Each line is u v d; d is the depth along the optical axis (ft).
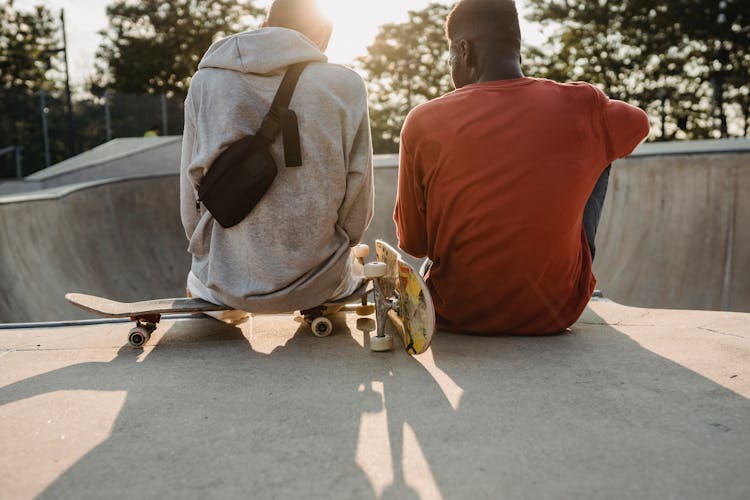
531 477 4.42
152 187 46.98
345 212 8.23
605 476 4.42
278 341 8.50
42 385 6.74
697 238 30.91
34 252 28.63
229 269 7.98
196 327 9.41
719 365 6.88
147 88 149.28
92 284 33.58
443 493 4.22
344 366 7.23
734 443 4.91
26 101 88.74
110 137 91.76
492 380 6.59
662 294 30.86
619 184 35.63
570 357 7.38
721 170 30.89
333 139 7.59
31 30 143.84
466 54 8.29
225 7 149.38
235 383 6.69
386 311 7.82
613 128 7.91
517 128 7.64
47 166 84.74
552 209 7.65
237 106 7.42
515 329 8.41
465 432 5.24
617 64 107.86
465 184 7.72
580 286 8.54
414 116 8.09
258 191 7.44
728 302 28.22
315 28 8.13
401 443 5.05
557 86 7.95
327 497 4.19
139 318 8.44
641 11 99.71
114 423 5.62
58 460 4.87
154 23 147.64
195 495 4.27
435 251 8.40
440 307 8.70
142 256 41.86
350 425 5.45
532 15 109.70
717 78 99.81
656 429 5.22
